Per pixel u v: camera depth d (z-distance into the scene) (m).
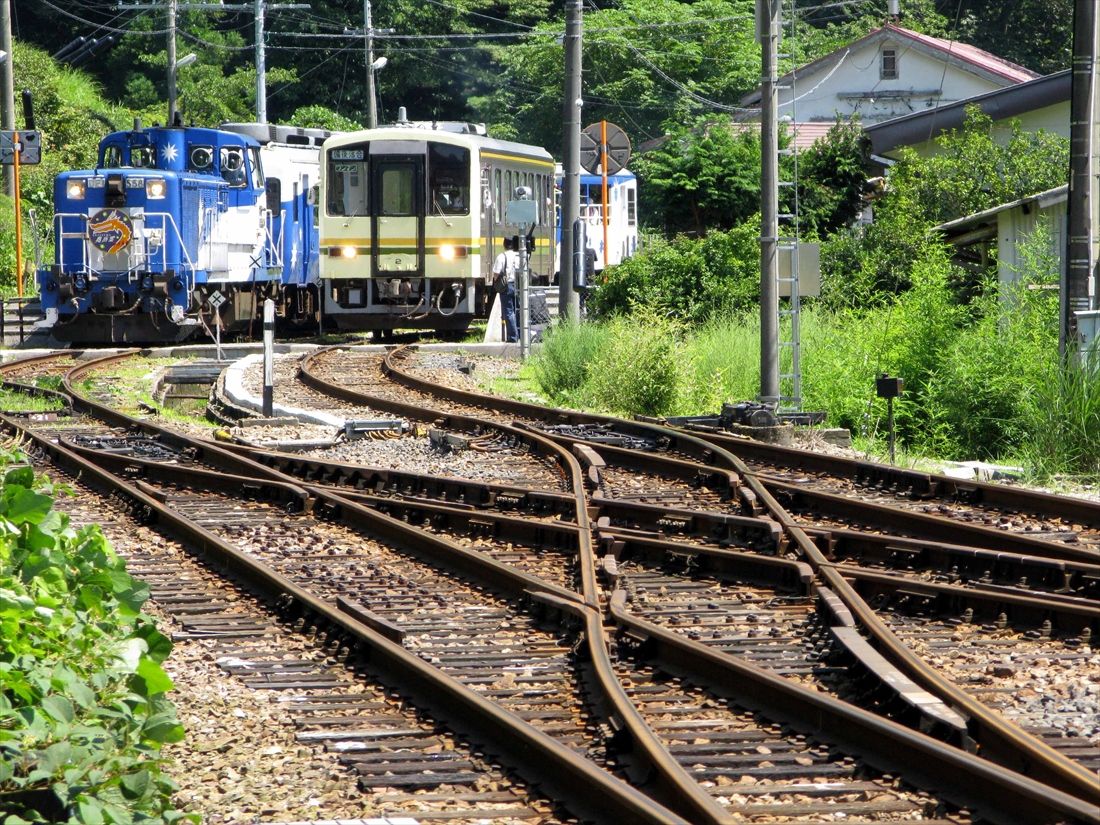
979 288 93.81
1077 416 57.53
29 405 75.25
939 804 21.16
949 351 73.88
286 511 47.56
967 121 123.44
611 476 54.44
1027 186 108.50
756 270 107.75
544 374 86.69
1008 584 35.91
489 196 117.19
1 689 20.41
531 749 23.19
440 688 26.45
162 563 39.84
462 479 49.34
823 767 22.84
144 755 20.98
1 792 18.20
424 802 21.92
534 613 33.31
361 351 108.62
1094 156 68.56
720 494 49.56
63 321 109.50
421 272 113.69
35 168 173.62
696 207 134.12
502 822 20.95
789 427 65.69
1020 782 20.16
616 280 111.00
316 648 31.17
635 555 39.75
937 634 31.72
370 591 36.22
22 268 136.75
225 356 109.81
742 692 26.95
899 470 51.56
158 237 107.00
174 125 113.62
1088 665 28.91
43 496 26.98
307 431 66.94
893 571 38.00
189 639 31.94
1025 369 66.25
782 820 20.72
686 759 23.36
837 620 31.14
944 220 108.94
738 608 33.88
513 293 113.31
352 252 114.25
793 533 39.84
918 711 24.52
